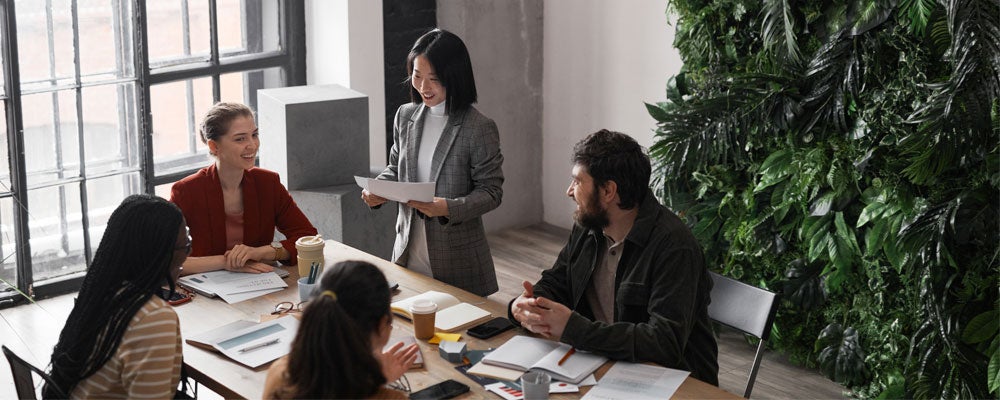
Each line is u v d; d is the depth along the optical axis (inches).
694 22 160.9
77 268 181.3
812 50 148.9
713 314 112.9
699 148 151.7
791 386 151.8
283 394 70.3
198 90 187.5
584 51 212.1
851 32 138.9
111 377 84.0
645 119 203.5
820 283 153.5
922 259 133.0
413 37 199.2
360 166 179.0
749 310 109.3
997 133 128.0
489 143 127.5
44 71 169.0
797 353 158.7
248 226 125.5
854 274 148.9
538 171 230.1
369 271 72.2
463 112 127.6
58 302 175.9
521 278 198.5
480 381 91.9
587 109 215.0
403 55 198.8
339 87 182.7
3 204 169.6
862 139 143.5
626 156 96.7
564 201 227.1
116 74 177.2
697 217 166.4
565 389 89.6
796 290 154.6
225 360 96.7
